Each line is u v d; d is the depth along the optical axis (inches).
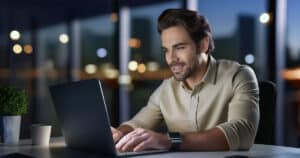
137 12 201.8
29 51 199.5
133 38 204.8
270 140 73.5
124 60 207.9
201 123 68.4
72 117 58.4
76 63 208.5
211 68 68.4
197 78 68.6
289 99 148.9
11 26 195.6
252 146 63.4
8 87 68.4
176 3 178.5
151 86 195.5
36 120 195.8
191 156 53.4
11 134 68.1
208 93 68.2
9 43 195.5
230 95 66.7
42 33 202.1
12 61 196.1
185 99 70.3
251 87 65.9
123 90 207.8
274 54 149.5
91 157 53.3
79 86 54.4
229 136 58.0
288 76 148.9
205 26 65.1
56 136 77.6
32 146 65.7
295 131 149.0
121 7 207.6
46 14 202.5
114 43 210.4
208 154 55.0
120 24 207.8
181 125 70.7
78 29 208.2
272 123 73.7
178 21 62.9
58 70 205.6
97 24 209.5
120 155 53.1
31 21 199.6
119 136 64.0
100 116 52.2
